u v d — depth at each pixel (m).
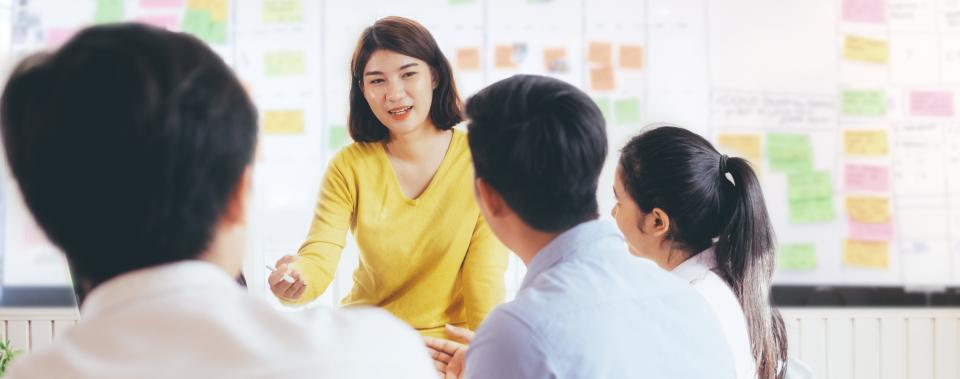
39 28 2.57
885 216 2.62
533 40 2.59
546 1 2.59
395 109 1.71
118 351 0.50
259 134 0.58
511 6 2.59
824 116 2.62
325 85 2.59
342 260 2.54
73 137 0.50
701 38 2.61
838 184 2.62
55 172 0.51
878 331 2.63
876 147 2.62
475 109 0.94
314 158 2.59
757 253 1.25
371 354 0.53
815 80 2.62
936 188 2.62
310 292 1.71
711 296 1.19
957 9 2.61
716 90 2.61
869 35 2.62
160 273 0.53
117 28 0.54
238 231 0.58
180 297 0.52
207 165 0.52
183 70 0.52
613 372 0.87
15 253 2.58
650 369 0.89
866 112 2.62
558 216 0.94
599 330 0.87
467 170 1.78
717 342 0.96
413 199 1.78
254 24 2.58
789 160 2.62
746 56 2.61
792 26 2.61
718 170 1.25
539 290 0.91
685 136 1.26
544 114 0.91
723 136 2.62
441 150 1.80
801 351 2.62
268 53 2.59
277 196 2.59
